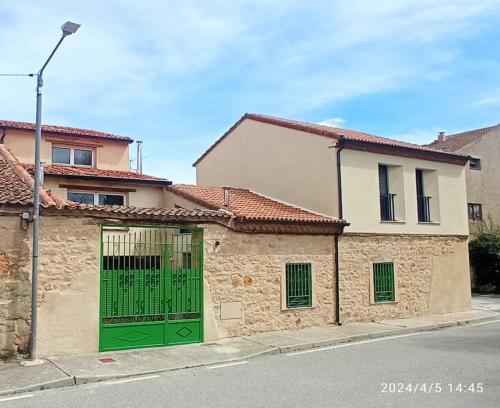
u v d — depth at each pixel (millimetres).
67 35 8844
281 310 13578
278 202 17141
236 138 20359
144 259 11500
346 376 8633
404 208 16953
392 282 16328
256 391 7711
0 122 17516
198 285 12148
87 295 10641
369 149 16062
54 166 16656
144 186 16672
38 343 10047
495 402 6953
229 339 12344
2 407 7082
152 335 11359
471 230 30969
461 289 18422
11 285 9844
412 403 6922
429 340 12711
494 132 33406
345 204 15367
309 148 16516
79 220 10703
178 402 7168
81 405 7113
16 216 9969
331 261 14828
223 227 12703
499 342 12312
